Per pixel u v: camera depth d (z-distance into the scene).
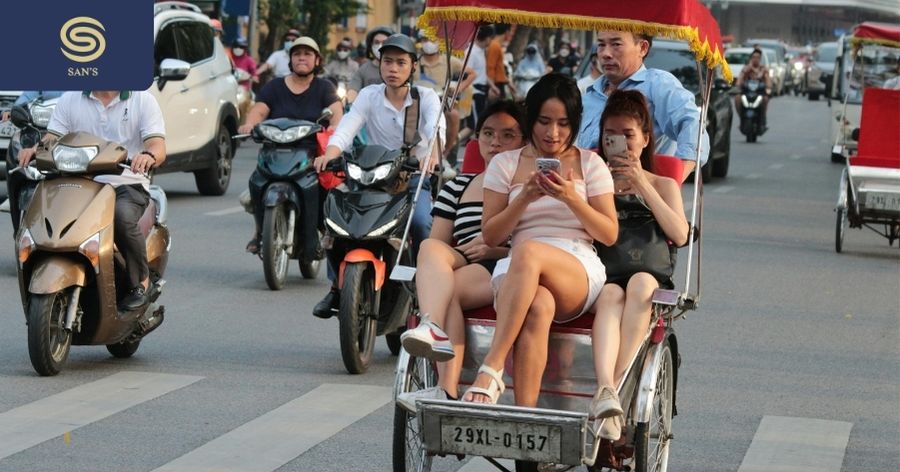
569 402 13.03
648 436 13.08
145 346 21.16
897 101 36.31
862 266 32.53
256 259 29.92
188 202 39.88
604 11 14.59
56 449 15.35
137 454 15.27
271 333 22.42
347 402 18.00
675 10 14.32
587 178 13.59
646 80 17.84
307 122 26.11
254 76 65.00
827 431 17.41
